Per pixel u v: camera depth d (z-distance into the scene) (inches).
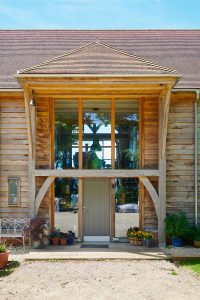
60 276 412.2
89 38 716.7
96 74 489.4
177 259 476.4
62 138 569.9
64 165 567.8
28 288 374.6
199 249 518.3
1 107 562.9
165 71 495.8
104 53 534.9
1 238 533.6
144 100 566.3
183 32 756.0
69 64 513.7
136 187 572.4
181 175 561.3
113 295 356.2
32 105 531.5
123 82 497.4
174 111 562.6
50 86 515.2
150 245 532.4
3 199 560.1
